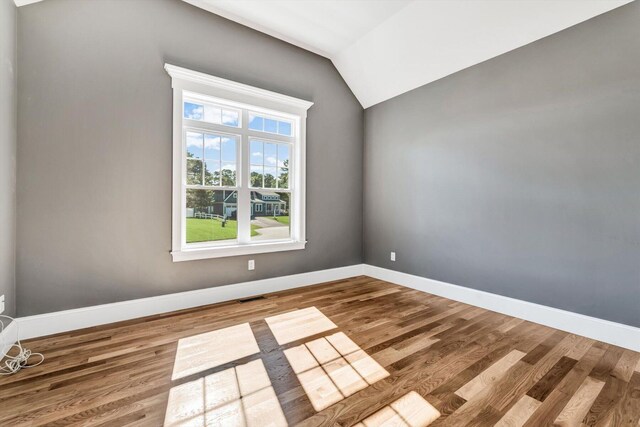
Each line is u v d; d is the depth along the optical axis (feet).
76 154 8.23
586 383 5.82
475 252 10.51
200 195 10.50
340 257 14.28
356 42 12.20
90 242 8.45
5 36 6.97
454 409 5.08
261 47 11.51
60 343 7.40
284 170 12.63
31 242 7.73
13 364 6.40
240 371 6.23
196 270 10.21
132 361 6.59
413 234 12.71
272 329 8.34
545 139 8.71
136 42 9.04
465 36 9.83
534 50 8.89
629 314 7.30
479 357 6.83
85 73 8.31
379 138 14.23
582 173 8.03
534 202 8.98
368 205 14.88
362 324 8.73
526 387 5.70
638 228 7.17
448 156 11.35
